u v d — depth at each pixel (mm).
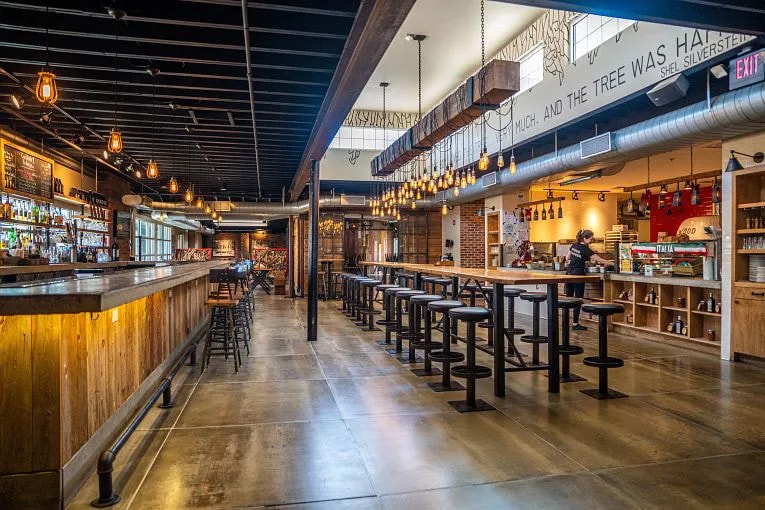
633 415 3844
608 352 6270
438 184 9398
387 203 11953
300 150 8391
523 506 2482
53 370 2432
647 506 2475
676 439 3346
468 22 8008
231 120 6379
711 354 6125
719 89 5926
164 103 5871
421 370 5344
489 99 5223
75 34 4016
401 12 3172
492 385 4746
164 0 3818
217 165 9922
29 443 2410
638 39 5941
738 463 2963
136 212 12852
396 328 6414
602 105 6535
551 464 2963
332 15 3865
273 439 3369
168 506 2480
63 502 2453
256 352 6395
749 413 3877
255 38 4332
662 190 9867
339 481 2752
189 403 4176
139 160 9297
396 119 12633
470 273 5266
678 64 5402
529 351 6402
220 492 2623
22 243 7664
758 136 5477
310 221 7418
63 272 7992
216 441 3330
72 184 9383
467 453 3131
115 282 2951
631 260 7676
